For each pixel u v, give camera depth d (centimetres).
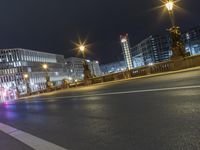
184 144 472
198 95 904
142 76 3566
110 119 856
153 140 531
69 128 877
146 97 1132
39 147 683
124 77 4094
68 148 619
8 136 956
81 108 1321
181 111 720
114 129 707
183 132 538
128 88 1811
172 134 541
